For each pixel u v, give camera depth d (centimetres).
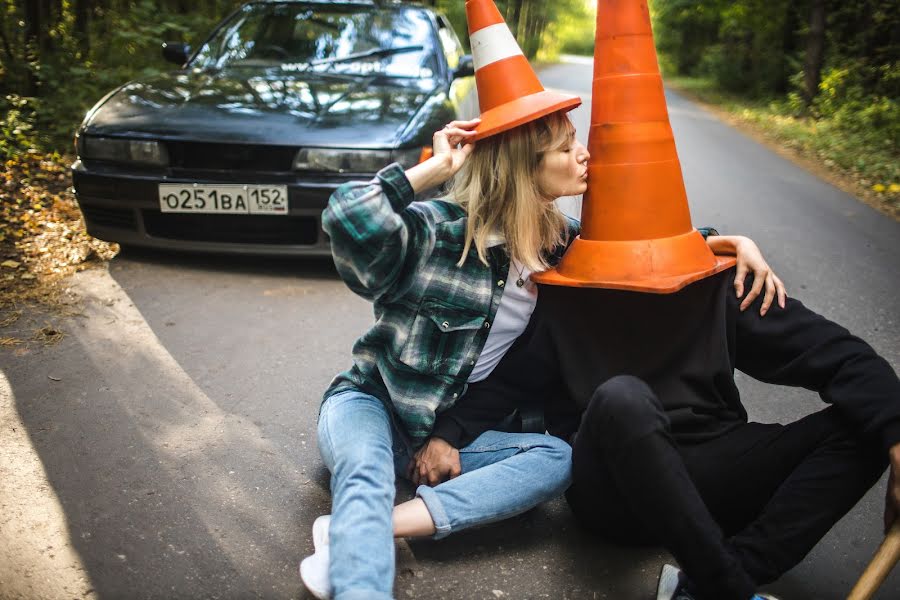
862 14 1365
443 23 536
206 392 263
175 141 359
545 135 162
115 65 721
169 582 171
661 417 147
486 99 167
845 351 158
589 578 179
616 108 162
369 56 457
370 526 148
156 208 364
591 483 164
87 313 325
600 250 164
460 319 171
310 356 296
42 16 662
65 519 190
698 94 2053
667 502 143
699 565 145
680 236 164
